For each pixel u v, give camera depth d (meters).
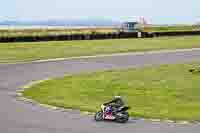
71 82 43.91
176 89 39.75
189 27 180.25
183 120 26.64
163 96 36.19
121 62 64.25
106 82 43.69
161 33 117.12
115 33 107.31
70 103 32.19
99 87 40.53
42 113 27.81
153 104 32.56
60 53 75.19
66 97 35.16
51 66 58.62
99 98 34.91
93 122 25.09
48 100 33.50
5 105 30.78
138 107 31.16
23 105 30.97
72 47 85.12
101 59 68.19
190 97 35.84
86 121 25.38
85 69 55.59
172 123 25.56
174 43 99.31
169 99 34.84
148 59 68.62
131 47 88.31
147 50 83.56
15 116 26.48
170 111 29.84
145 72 52.16
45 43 89.88
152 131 22.97
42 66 58.50
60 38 96.12
